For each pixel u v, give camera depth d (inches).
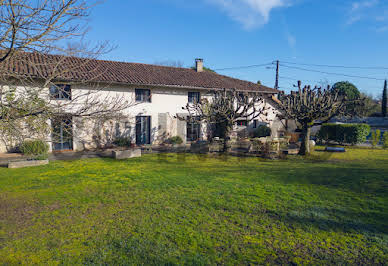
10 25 177.5
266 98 874.8
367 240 172.9
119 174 372.5
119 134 679.7
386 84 1715.1
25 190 294.2
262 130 858.8
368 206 231.1
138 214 222.2
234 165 444.8
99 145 650.8
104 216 219.3
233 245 169.2
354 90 1429.6
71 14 194.2
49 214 225.0
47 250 165.9
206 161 487.8
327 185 303.3
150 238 178.5
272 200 251.9
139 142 725.3
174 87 751.1
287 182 320.2
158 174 371.9
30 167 423.2
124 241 175.2
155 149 660.1
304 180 329.1
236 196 265.1
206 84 808.9
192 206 239.5
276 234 183.8
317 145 768.9
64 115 224.7
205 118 574.6
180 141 759.7
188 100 802.8
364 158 513.7
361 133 719.7
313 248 165.2
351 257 154.2
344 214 215.3
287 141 652.1
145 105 716.0
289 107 559.8
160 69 855.1
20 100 205.3
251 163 465.1
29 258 156.7
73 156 540.7
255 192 277.9
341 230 187.9
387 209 222.7
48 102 224.1
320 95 542.3
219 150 622.2
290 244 170.2
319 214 215.8
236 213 221.6
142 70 788.0
